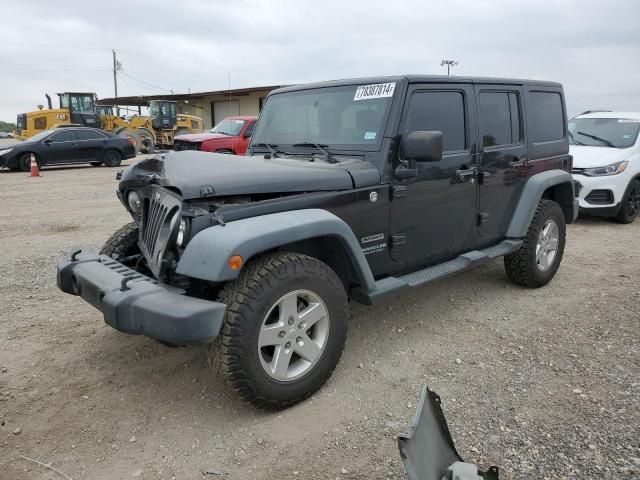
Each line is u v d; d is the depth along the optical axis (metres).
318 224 3.18
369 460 2.80
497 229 4.92
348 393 3.43
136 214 4.14
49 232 7.93
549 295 5.21
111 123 27.92
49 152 18.14
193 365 3.79
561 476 2.65
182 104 39.50
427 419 2.39
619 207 8.43
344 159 3.87
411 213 4.00
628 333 4.28
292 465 2.77
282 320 3.10
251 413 3.22
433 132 3.54
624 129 9.19
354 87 4.08
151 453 2.88
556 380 3.56
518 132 5.03
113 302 2.87
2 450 2.88
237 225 2.98
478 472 2.46
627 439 2.92
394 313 4.76
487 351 4.01
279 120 4.52
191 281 3.12
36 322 4.49
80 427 3.08
